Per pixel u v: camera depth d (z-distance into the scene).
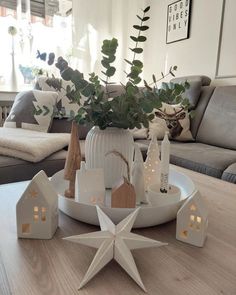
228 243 0.60
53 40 2.69
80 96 0.77
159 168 0.86
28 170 1.30
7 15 2.44
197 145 1.96
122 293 0.44
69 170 0.78
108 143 0.81
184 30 2.60
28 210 0.59
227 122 1.96
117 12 2.96
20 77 2.57
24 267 0.50
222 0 2.20
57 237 0.61
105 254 0.49
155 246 0.53
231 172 1.35
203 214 0.58
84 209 0.66
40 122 1.84
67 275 0.48
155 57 3.03
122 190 0.67
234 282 0.47
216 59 2.31
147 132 2.00
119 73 3.03
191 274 0.49
